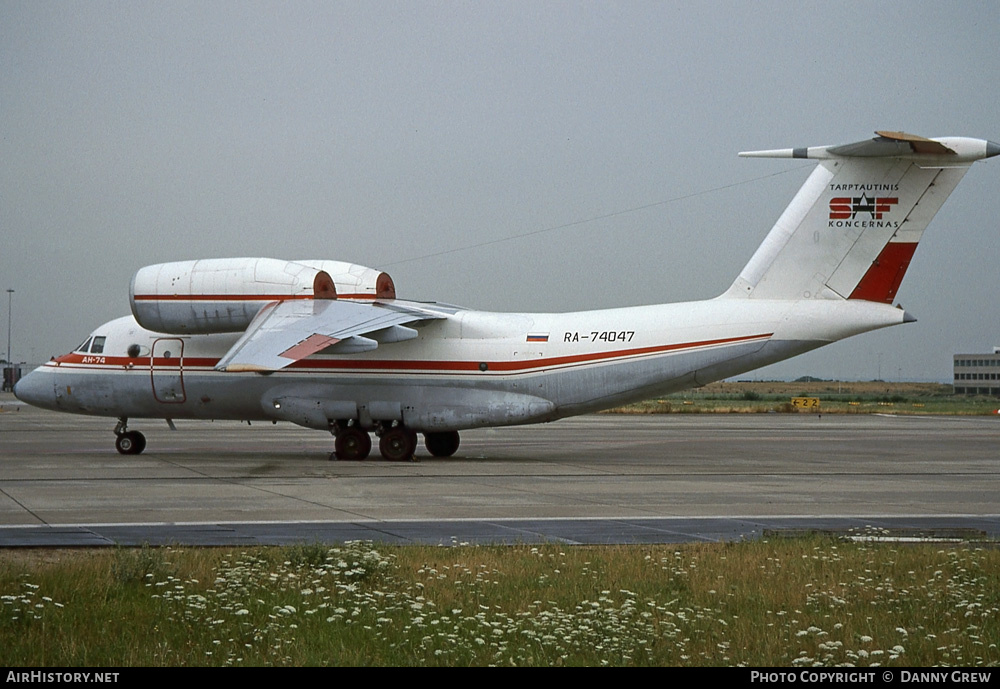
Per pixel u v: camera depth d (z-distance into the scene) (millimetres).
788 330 62750
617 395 64938
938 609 25125
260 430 103250
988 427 118438
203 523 38250
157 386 69625
